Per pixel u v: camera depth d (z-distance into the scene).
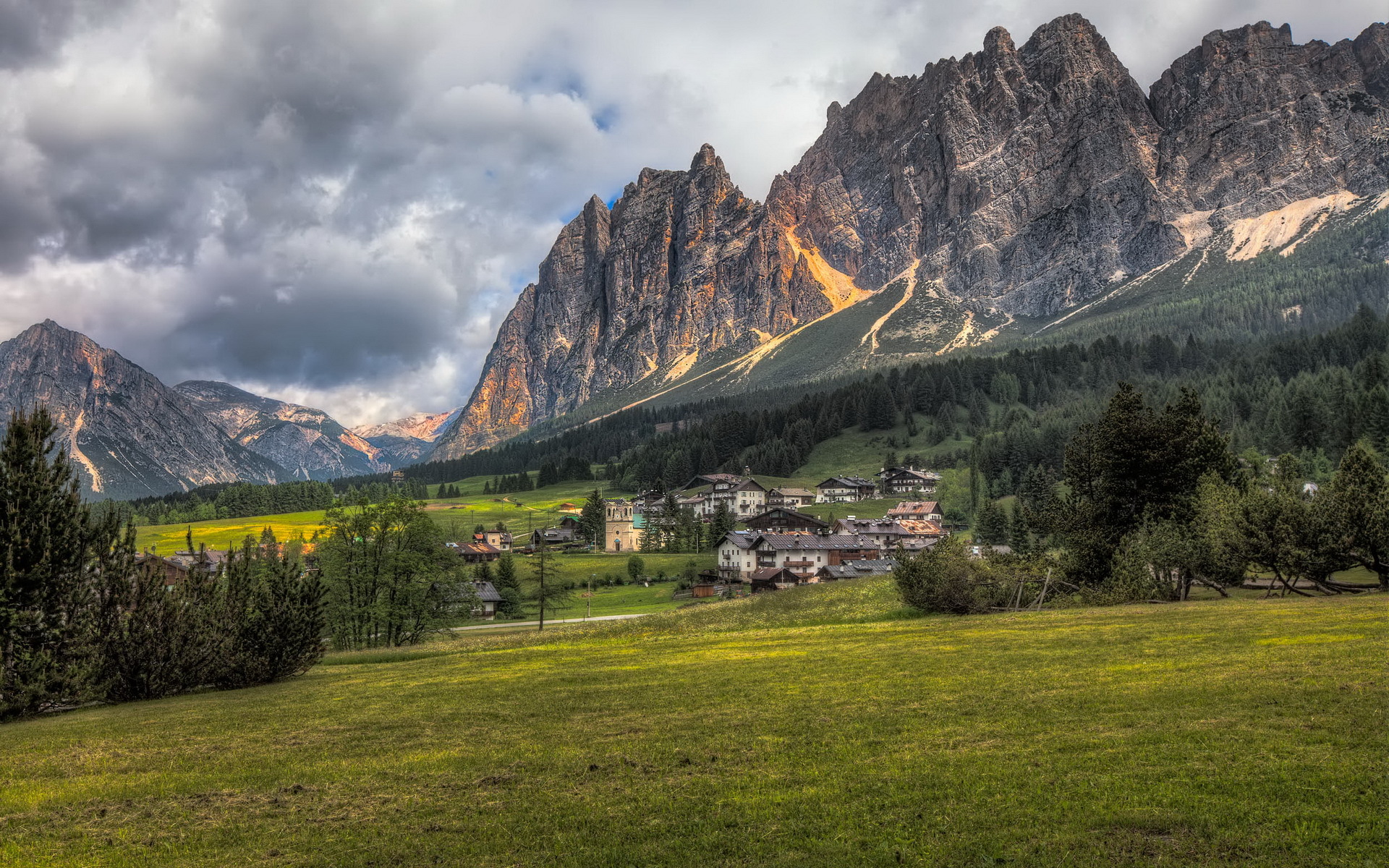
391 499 73.81
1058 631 36.22
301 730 24.30
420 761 19.34
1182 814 12.80
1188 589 53.09
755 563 139.50
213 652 36.16
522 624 102.56
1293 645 26.75
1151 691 21.33
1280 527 48.19
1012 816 13.41
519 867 12.73
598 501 197.88
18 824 16.05
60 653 32.88
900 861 12.06
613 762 18.27
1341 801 12.85
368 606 71.12
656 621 64.25
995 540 152.50
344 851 13.74
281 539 199.12
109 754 22.17
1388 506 46.06
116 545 35.72
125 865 13.55
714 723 21.64
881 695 23.88
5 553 31.69
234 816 16.02
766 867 12.19
